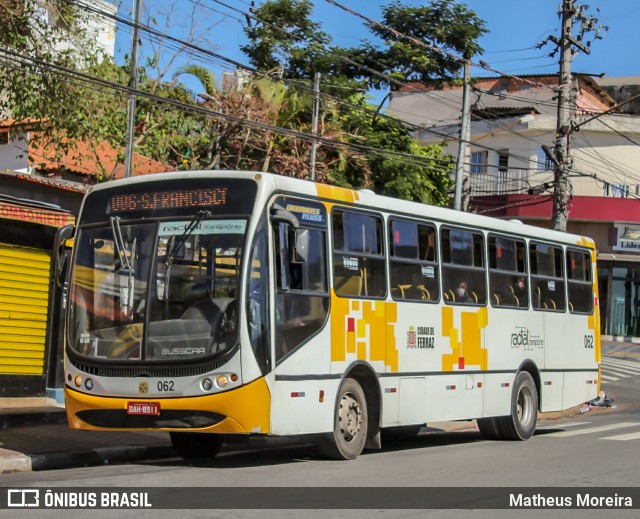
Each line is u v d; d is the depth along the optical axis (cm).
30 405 1528
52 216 1602
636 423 1927
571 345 1714
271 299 1016
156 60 2452
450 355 1352
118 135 2178
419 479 982
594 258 1833
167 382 987
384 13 3484
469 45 3475
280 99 2800
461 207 2873
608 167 4228
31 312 1540
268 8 3341
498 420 1536
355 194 1188
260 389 988
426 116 4844
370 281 1193
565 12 2748
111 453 1154
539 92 4669
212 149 2731
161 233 1034
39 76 1878
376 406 1197
